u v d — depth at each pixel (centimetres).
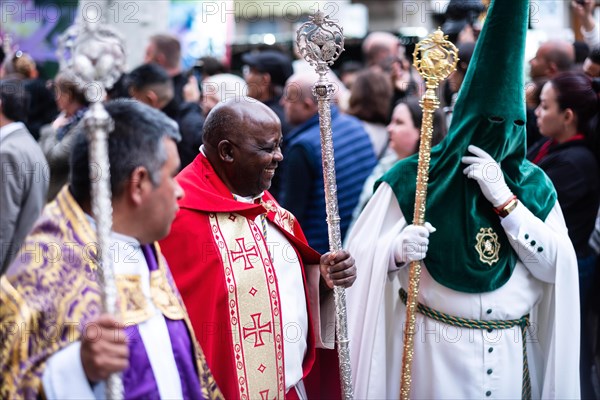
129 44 721
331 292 347
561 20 703
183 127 530
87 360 221
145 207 244
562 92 444
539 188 370
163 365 248
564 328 364
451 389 362
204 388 260
